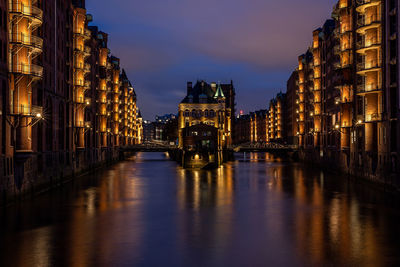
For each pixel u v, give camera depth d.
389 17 47.44
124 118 148.75
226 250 25.61
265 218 35.09
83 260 23.58
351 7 63.56
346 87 65.38
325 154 91.25
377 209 38.81
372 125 53.97
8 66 38.66
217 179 68.31
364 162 57.56
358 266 22.53
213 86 131.38
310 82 114.56
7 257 24.09
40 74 42.94
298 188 55.28
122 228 31.44
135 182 63.47
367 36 53.41
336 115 80.69
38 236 28.94
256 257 24.17
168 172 82.75
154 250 25.59
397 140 45.44
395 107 46.53
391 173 46.94
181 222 33.59
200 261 23.50
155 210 38.97
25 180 43.06
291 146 132.38
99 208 39.84
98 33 101.44
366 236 28.70
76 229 31.05
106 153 102.94
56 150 56.53
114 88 122.31
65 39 63.25
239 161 126.38
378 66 51.06
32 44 41.72
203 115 119.50
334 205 41.31
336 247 26.06
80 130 69.62
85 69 70.75
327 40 91.12
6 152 37.50
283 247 26.19
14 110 39.41
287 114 169.75
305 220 34.16
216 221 34.03
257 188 55.75
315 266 22.61
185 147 99.88
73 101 66.62
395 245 26.42
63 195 48.41
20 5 40.06
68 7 65.06
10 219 34.31
